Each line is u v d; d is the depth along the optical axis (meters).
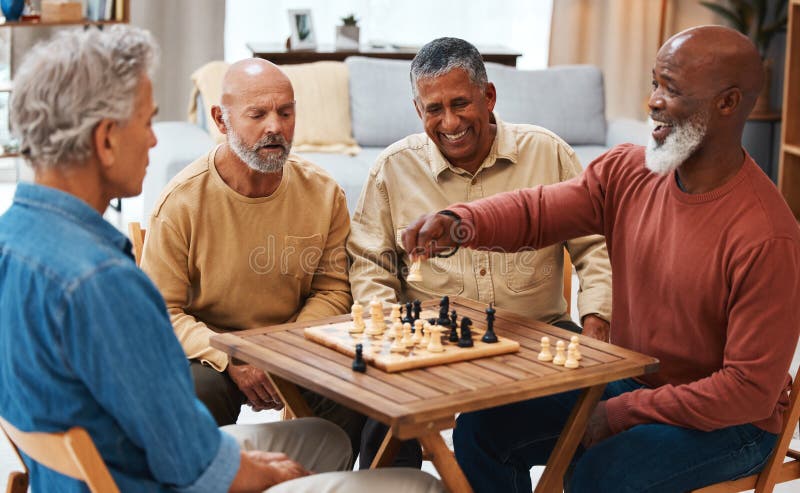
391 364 1.75
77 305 1.39
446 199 2.50
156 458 1.46
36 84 1.46
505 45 6.41
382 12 6.14
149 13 5.77
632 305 2.14
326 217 2.44
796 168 5.19
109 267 1.42
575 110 5.20
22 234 1.45
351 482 1.74
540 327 2.05
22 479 1.80
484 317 2.12
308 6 6.04
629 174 2.17
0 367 1.49
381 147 4.98
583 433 1.96
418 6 6.20
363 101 4.95
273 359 1.82
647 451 1.95
